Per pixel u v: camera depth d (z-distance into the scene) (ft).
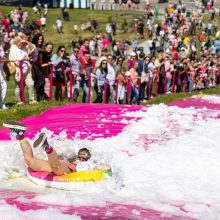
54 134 51.72
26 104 68.08
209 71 136.15
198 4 285.02
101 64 78.69
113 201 33.76
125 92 83.61
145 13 255.91
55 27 217.56
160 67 104.73
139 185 37.50
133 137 50.78
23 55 67.87
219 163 42.57
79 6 288.10
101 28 224.33
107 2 308.40
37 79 71.20
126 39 201.36
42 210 29.68
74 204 32.24
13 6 269.64
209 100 85.61
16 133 36.37
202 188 37.78
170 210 33.09
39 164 36.78
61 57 73.41
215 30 231.71
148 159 43.27
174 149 45.98
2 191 34.99
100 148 46.24
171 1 324.80
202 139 49.47
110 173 36.55
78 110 64.90
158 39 191.52
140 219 30.50
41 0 278.67
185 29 206.90
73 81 76.23
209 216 32.55
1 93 65.51
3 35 131.44
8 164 40.22
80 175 35.53
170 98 95.96
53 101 71.61
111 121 58.34
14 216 28.45
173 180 38.81
